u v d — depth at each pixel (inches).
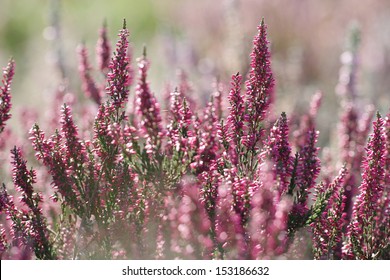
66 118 120.0
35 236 117.5
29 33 494.6
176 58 298.8
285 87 260.1
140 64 113.3
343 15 370.3
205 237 105.7
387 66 294.7
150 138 114.2
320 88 286.8
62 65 252.4
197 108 171.8
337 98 266.8
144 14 504.1
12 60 128.4
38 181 156.4
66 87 215.8
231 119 119.0
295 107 231.1
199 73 295.6
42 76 326.6
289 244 115.6
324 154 175.9
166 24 327.0
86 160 121.9
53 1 257.1
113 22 494.6
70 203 121.8
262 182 106.9
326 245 119.1
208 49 364.8
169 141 117.6
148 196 119.6
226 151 119.6
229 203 109.3
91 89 180.2
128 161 120.3
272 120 164.6
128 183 119.6
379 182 114.6
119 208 120.5
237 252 104.8
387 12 363.3
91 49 344.5
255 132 119.3
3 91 127.6
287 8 368.2
